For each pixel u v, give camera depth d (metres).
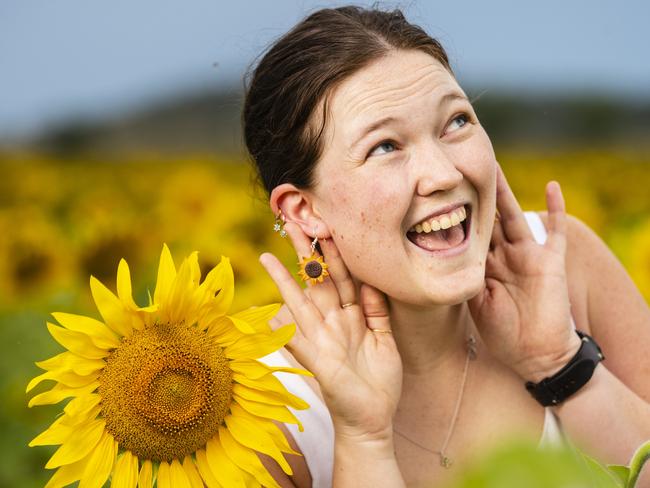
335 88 2.74
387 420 2.79
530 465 0.47
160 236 6.82
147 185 14.27
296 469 3.14
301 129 2.83
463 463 3.16
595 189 11.63
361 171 2.71
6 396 5.09
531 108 25.36
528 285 3.10
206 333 2.57
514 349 3.07
